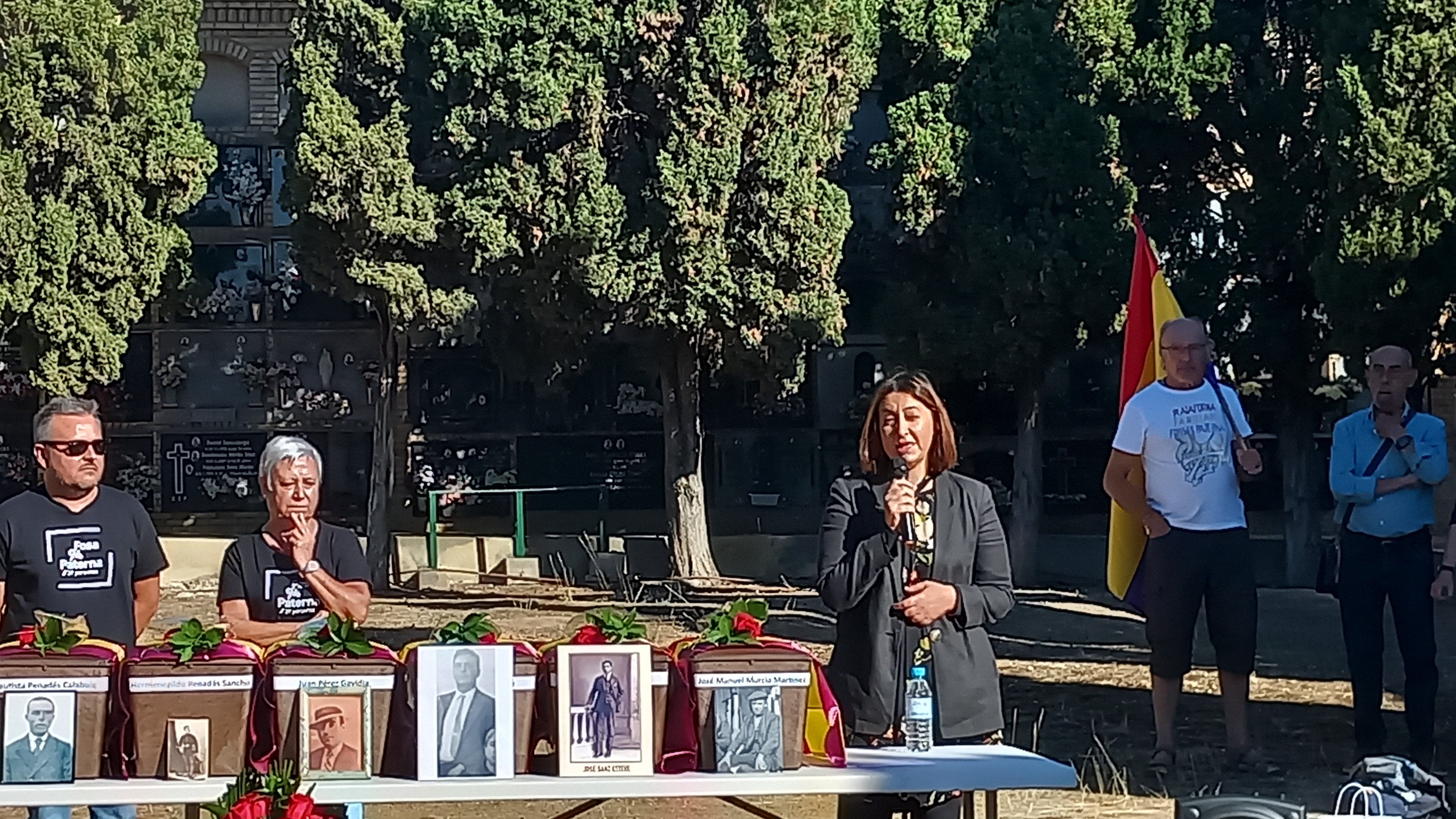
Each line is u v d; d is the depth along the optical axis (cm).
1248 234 1816
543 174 1834
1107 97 1844
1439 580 859
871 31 1870
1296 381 1861
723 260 1825
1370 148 1558
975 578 550
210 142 1989
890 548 543
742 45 1803
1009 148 1853
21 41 1808
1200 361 856
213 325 2156
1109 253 1831
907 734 526
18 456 2067
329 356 2167
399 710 479
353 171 1827
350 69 1880
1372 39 1567
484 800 484
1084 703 1112
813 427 2192
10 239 1797
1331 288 1600
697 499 1984
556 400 2175
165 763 473
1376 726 876
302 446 627
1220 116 1808
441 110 1867
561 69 1808
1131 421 859
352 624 488
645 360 2111
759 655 486
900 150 1866
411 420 2153
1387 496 859
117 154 1842
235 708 475
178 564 2094
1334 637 1448
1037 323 1859
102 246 1841
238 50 2181
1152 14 1842
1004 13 1870
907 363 1922
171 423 2144
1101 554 2122
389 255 1869
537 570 2064
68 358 1844
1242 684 870
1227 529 862
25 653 480
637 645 483
